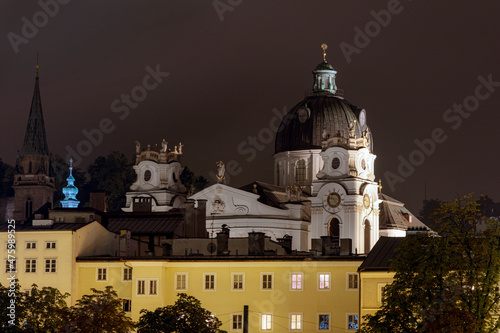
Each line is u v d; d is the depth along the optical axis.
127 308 192.88
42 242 198.38
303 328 186.25
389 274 174.50
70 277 196.25
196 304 173.00
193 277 190.75
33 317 171.25
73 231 197.62
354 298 184.62
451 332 137.38
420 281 143.00
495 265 142.12
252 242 196.25
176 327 169.00
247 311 182.50
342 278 185.50
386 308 144.12
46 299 173.12
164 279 191.25
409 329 141.75
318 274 186.62
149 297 190.75
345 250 199.62
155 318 170.00
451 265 143.00
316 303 186.25
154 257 191.25
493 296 143.50
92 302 167.75
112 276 195.12
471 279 142.00
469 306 142.12
